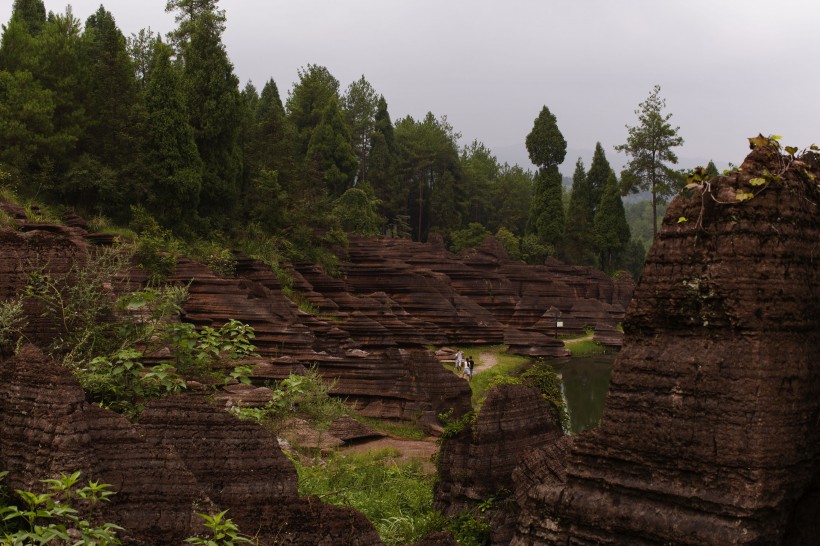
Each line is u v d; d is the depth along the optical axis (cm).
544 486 792
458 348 5256
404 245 6500
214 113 4844
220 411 917
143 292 1480
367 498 1542
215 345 1490
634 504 715
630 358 745
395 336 4669
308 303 4494
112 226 3803
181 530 782
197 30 4953
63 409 783
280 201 5222
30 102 3781
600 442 754
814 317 722
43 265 1509
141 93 4525
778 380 675
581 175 10481
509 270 6675
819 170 777
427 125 10400
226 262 3925
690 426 695
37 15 5909
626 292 7894
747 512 652
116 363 1291
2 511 686
